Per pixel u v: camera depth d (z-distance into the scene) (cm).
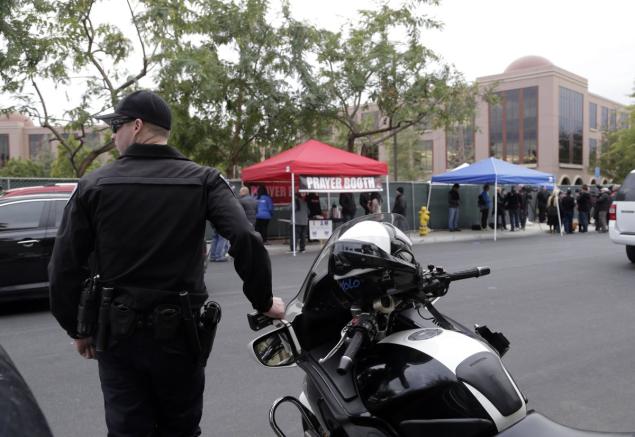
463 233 2094
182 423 227
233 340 578
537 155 4822
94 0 1509
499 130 5012
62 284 210
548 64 4809
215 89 1638
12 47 1355
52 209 774
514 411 191
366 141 2161
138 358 207
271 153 2175
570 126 4984
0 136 6662
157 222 210
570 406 398
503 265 1113
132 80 1563
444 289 255
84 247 212
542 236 1975
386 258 219
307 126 1941
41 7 1443
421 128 2055
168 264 210
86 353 228
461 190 2333
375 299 225
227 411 396
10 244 734
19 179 1364
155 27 1521
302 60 1792
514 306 714
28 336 620
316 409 248
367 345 227
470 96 1970
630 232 1064
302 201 1462
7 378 131
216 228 217
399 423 204
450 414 192
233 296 833
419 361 205
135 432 213
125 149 228
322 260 249
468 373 194
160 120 228
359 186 1495
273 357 238
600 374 461
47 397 428
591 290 824
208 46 1758
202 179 220
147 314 206
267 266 216
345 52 1922
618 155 4456
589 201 2189
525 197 2242
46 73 1455
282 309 232
